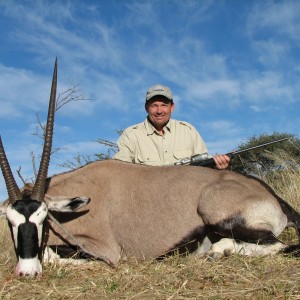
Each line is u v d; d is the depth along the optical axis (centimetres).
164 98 297
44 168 217
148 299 167
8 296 177
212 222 224
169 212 230
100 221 236
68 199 221
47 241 230
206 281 183
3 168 216
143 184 237
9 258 238
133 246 232
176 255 221
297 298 161
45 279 196
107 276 195
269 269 193
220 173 238
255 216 222
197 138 307
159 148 300
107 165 245
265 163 500
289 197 325
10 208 207
